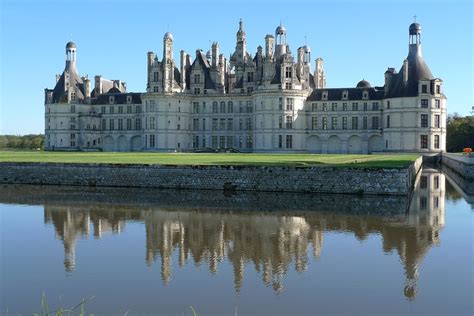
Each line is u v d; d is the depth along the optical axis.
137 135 163.38
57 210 45.62
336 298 22.91
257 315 21.12
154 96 148.50
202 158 85.25
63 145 165.88
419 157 97.56
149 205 48.31
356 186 54.91
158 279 25.64
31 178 68.62
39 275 26.25
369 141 138.25
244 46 156.62
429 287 24.27
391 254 30.08
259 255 30.00
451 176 81.75
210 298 22.98
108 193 57.56
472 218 41.41
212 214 43.31
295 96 138.12
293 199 51.69
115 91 174.62
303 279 25.56
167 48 149.88
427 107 126.94
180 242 33.25
